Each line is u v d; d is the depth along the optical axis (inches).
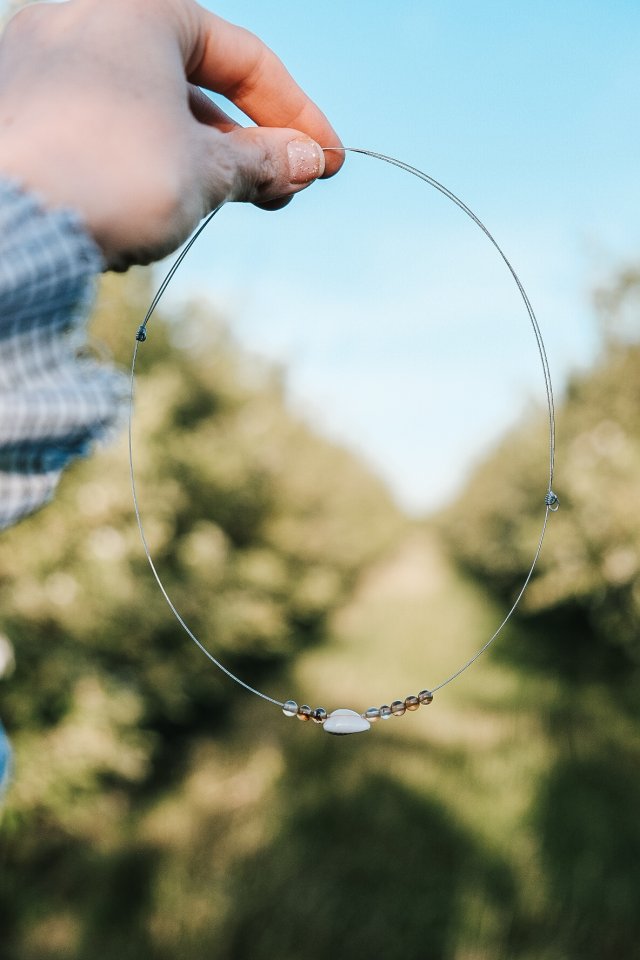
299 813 206.5
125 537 212.5
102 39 34.9
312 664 427.8
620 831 180.1
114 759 213.2
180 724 292.4
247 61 45.8
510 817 194.7
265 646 374.9
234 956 150.6
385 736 271.3
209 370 329.1
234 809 215.3
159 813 217.2
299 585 452.1
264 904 162.4
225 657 330.0
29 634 195.8
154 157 33.5
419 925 152.1
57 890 176.6
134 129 33.5
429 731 275.6
